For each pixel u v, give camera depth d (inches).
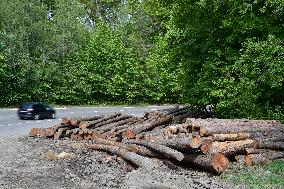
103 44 2047.2
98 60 2028.8
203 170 499.8
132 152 520.1
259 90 724.7
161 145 507.5
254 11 743.7
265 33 736.3
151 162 479.5
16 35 1817.2
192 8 804.0
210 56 772.6
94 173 482.3
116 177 464.4
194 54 805.2
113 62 2046.0
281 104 754.2
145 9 1023.6
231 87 745.0
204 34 795.4
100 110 1624.0
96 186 427.8
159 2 945.5
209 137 530.0
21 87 1812.3
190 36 800.3
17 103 1806.1
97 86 2025.1
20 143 705.0
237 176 468.4
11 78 1781.5
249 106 724.0
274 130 611.8
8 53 1776.6
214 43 783.7
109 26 2422.5
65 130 762.8
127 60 2066.9
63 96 1931.6
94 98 2050.9
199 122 556.1
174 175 428.5
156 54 901.2
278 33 732.0
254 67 697.0
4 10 1839.3
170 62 861.2
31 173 483.2
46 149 639.8
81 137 737.6
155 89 2108.8
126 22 2284.7
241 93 724.7
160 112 829.8
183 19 815.1
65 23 2016.5
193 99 798.5
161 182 394.9
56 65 1941.4
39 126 1047.0
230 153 522.3
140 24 2085.4
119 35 2260.1
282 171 494.3
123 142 606.9
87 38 2128.4
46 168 507.5
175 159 506.6
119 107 1854.1
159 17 1010.7
